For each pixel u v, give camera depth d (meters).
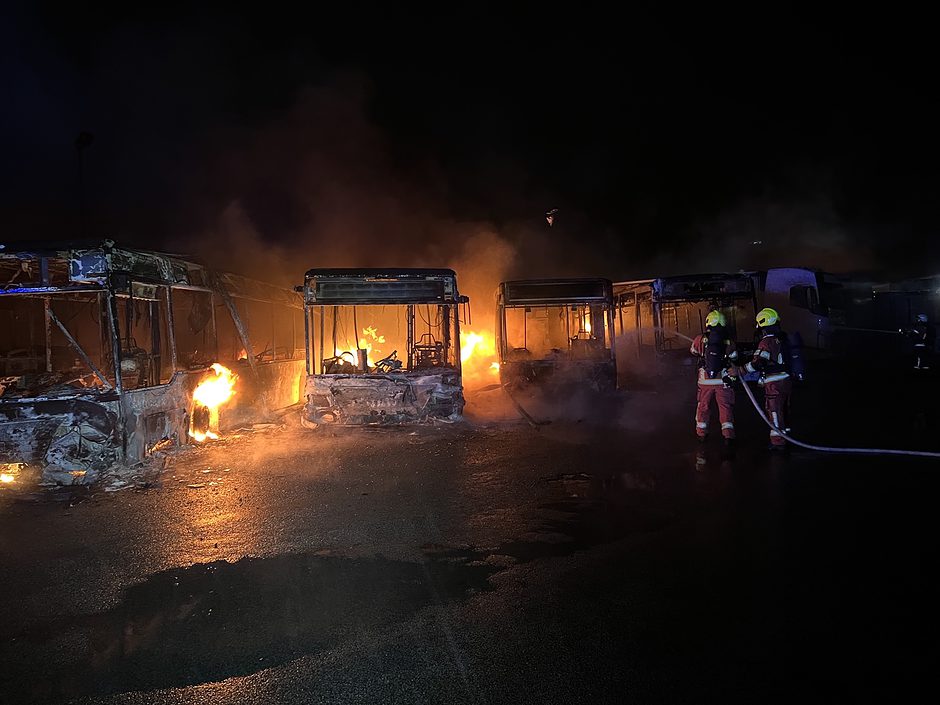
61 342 11.27
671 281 16.44
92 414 7.68
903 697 2.85
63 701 3.00
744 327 18.12
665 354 16.09
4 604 4.11
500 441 9.52
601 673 3.08
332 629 3.62
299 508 6.14
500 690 2.96
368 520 5.69
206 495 6.74
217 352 11.13
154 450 8.66
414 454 8.73
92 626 3.76
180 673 3.21
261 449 9.35
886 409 11.73
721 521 5.37
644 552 4.70
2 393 8.15
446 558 4.70
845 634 3.40
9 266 8.73
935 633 3.39
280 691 3.02
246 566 4.64
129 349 8.90
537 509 5.90
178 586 4.32
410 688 3.00
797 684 2.96
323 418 11.09
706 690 2.92
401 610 3.83
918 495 5.96
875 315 22.84
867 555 4.50
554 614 3.72
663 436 9.62
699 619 3.61
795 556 4.52
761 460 7.70
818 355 19.31
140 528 5.64
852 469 7.08
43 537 5.48
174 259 9.77
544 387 14.79
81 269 7.84
